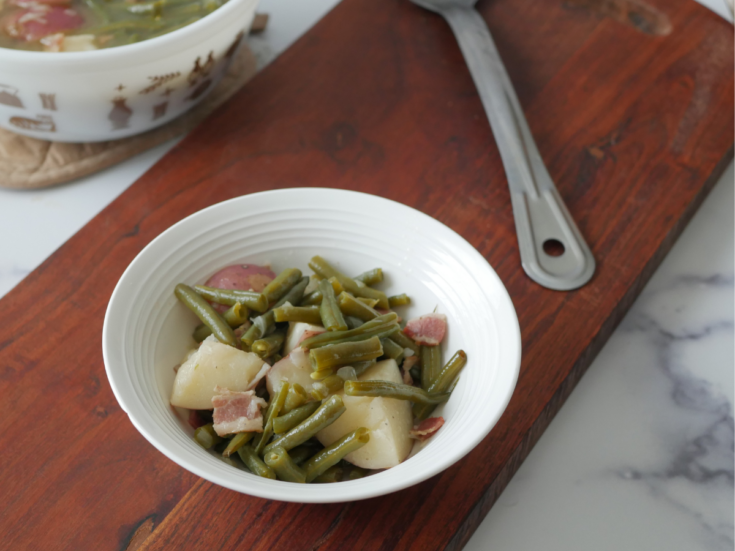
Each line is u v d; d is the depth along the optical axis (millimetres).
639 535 444
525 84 616
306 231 458
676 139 585
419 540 407
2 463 417
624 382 498
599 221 539
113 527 402
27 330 464
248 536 403
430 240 441
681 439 477
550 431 478
